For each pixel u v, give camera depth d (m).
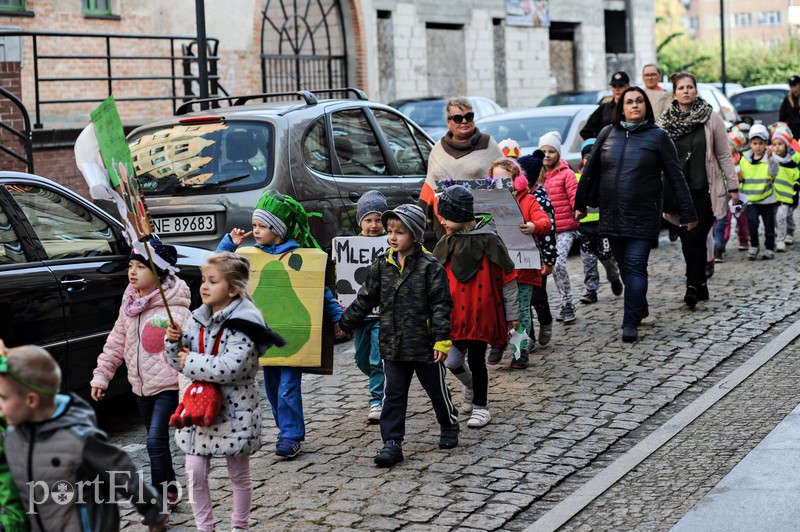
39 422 4.71
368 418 9.20
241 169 11.62
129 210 6.16
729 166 12.95
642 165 11.48
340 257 9.15
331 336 8.48
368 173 12.80
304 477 7.84
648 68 15.80
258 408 6.51
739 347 11.27
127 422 9.59
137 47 25.67
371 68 33.62
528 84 40.81
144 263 6.99
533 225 10.15
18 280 8.20
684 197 11.65
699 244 12.98
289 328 8.27
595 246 13.59
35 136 18.25
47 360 4.65
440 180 10.45
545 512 7.08
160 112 26.30
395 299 7.98
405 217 7.88
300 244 8.67
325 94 32.50
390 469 7.94
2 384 4.57
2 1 22.80
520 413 9.24
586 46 44.28
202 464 6.41
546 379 10.28
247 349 6.26
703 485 7.32
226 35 28.44
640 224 11.52
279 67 30.88
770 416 8.78
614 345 11.49
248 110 12.16
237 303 6.36
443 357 7.91
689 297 13.03
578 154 17.77
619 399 9.56
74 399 4.83
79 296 8.66
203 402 6.22
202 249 10.28
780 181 17.47
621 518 6.85
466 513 7.02
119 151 6.06
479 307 8.63
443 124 25.03
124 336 7.16
